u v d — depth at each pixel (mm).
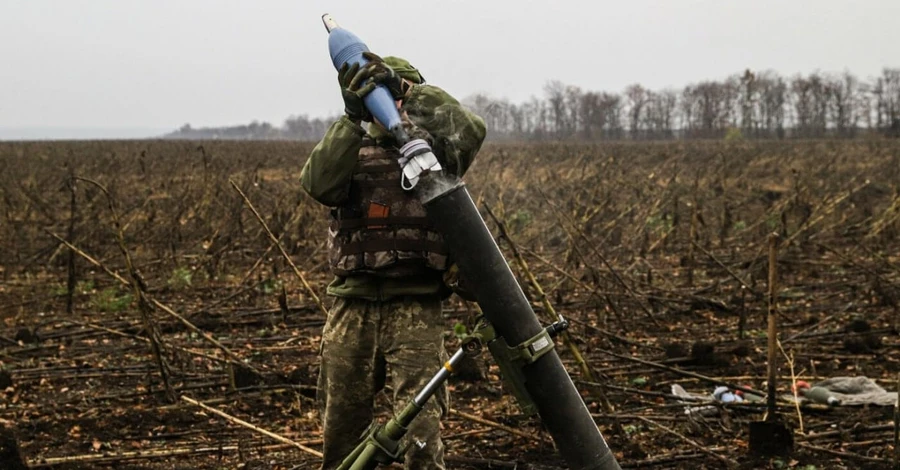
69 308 9211
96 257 11688
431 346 3594
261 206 16719
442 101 3283
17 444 4746
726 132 86938
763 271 10945
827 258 12320
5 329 8477
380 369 3711
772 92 88875
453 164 3242
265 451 5172
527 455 5074
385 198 3541
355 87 3139
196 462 5039
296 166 34656
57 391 6520
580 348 7645
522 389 2951
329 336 3727
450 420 5699
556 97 84500
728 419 5648
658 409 5961
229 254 12383
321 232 14891
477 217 2916
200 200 16141
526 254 11406
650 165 33875
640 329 8539
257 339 8047
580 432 2959
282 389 6320
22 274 11086
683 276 11336
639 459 5066
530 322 2941
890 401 5961
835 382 6324
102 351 7613
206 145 55938
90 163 32812
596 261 11539
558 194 18469
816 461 4977
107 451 5227
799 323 8625
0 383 6539
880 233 13758
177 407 5934
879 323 8539
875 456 5094
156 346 6211
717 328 8555
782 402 5965
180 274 10625
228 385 6551
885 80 78562
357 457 3143
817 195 19344
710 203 19031
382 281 3611
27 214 15023
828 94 86625
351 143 3428
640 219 14461
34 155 38344
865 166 31406
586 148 42906
